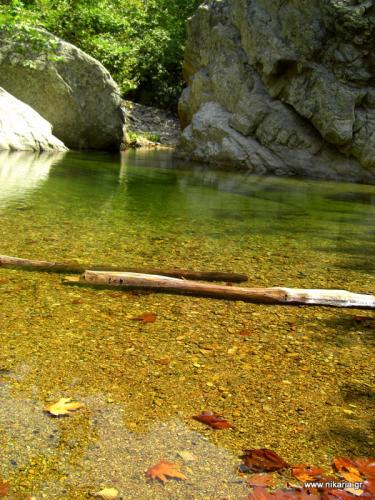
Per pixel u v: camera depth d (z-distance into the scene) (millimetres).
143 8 26094
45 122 13578
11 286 3734
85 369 2633
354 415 2369
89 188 8258
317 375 2725
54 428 2137
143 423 2211
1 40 13969
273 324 3361
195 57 17656
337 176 13898
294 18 13680
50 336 2982
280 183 11641
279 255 5043
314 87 13648
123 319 3289
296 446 2121
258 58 14562
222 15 16188
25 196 7066
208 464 1978
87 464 1941
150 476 1897
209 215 6891
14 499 1753
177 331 3160
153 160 14258
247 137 14984
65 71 14453
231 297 3777
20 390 2400
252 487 1868
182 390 2492
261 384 2596
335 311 3658
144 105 25453
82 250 4699
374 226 6934
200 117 16047
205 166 14203
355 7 12789
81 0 18438
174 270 4148
